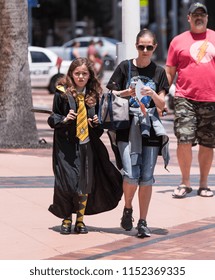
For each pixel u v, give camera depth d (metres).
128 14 21.58
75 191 14.07
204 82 17.33
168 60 17.62
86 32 111.44
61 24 111.19
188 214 16.11
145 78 14.13
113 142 14.23
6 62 24.69
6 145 24.69
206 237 14.23
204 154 17.75
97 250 13.31
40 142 25.34
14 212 15.92
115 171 14.23
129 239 14.11
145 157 14.15
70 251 13.24
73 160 14.08
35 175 19.91
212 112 17.44
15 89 24.77
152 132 14.07
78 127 14.03
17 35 24.72
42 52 48.12
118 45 21.73
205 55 17.31
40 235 14.26
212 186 19.06
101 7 110.38
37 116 36.62
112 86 14.19
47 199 17.09
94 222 15.41
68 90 14.08
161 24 83.06
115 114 13.88
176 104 17.53
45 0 101.12
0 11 24.61
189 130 17.42
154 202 17.11
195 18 17.36
